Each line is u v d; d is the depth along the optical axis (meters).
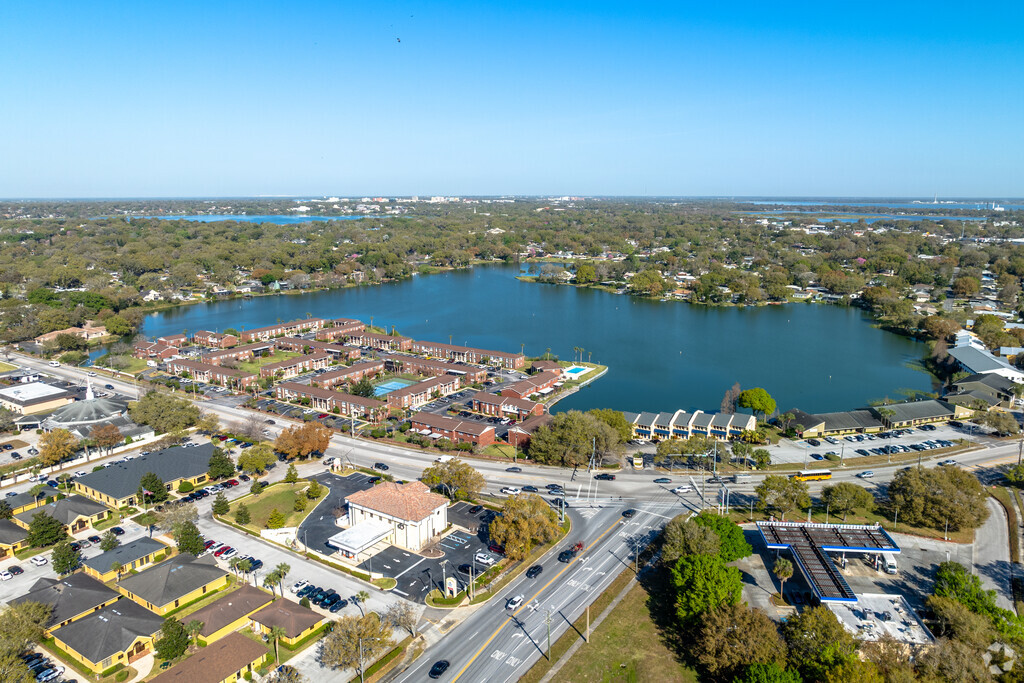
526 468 189.00
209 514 158.88
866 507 164.12
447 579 127.12
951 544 147.75
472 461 194.25
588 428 189.38
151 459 176.50
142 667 106.38
